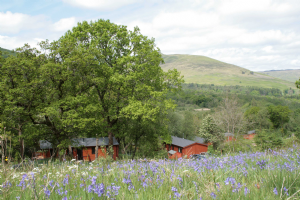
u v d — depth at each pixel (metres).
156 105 23.31
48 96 20.41
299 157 6.60
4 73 18.42
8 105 17.41
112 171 5.23
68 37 24.20
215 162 6.45
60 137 21.33
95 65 22.66
